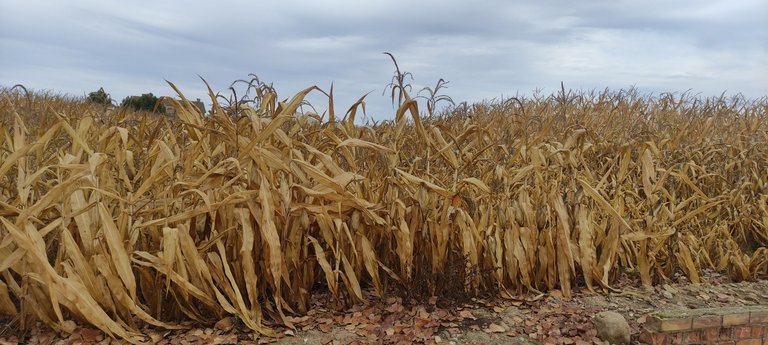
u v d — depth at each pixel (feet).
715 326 12.81
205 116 14.49
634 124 26.40
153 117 21.91
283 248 13.28
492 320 13.60
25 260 12.20
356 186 14.40
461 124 22.29
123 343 11.91
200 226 13.34
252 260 12.60
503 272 15.23
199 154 14.71
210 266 12.78
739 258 18.01
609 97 32.73
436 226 14.14
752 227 22.07
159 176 13.60
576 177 16.25
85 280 11.83
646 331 12.78
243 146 13.24
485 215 15.07
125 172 14.76
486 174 16.97
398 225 14.26
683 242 18.44
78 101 32.27
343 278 13.67
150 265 12.05
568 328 13.20
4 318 12.82
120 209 12.76
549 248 15.31
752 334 13.11
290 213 13.23
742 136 26.13
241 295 13.14
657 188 17.21
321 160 13.39
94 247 12.26
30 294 12.05
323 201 13.87
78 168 11.98
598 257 17.03
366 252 13.87
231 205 12.91
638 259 16.53
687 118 28.04
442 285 14.37
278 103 13.69
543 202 15.83
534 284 15.56
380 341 12.24
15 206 12.59
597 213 17.12
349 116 15.72
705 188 22.84
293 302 13.62
